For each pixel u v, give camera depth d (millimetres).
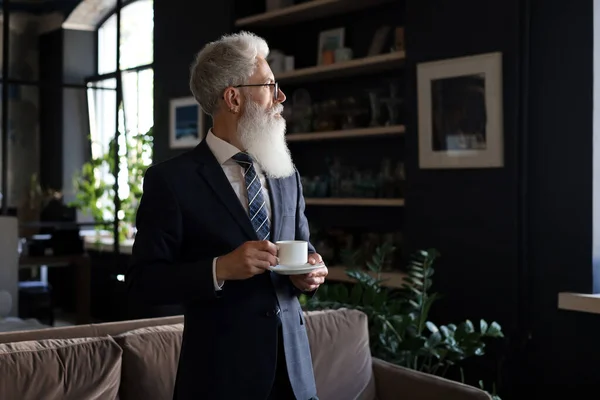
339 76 4340
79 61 5824
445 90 3529
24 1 5629
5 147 5559
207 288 1599
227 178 1758
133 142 5828
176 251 1714
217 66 1766
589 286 3107
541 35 3248
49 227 5762
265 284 1725
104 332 2406
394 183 3947
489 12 3365
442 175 3580
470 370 3547
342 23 4391
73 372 2076
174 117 5137
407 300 3412
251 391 1660
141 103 5836
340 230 4266
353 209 4410
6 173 5570
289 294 1766
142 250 1683
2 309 4508
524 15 3268
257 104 1765
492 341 3422
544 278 3256
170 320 2564
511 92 3297
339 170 4266
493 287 3383
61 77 5773
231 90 1761
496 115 3316
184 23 5027
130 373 2215
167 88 5215
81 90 5840
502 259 3346
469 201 3467
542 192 3256
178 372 1750
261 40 1823
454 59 3477
